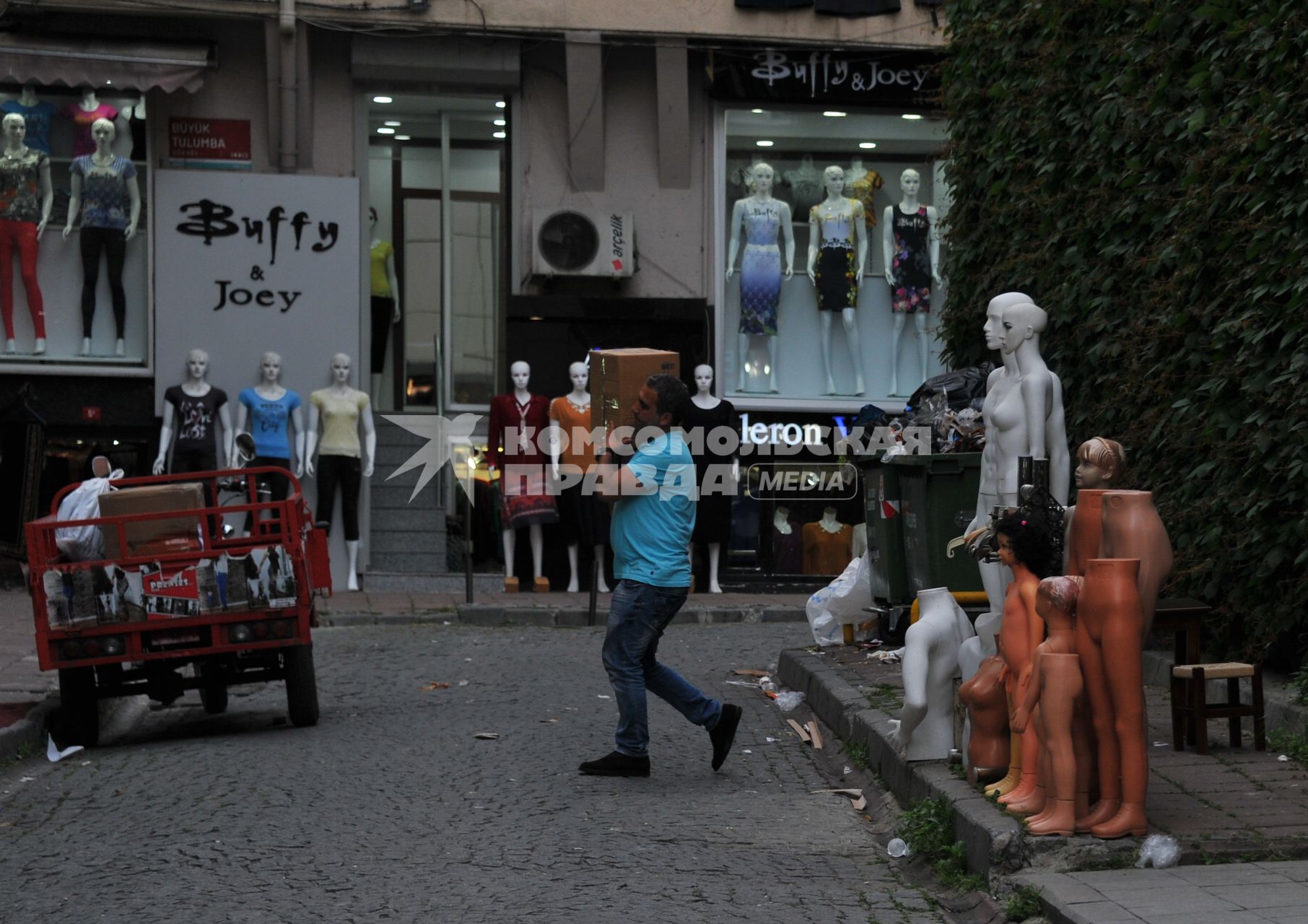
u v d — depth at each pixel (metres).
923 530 16.05
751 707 15.39
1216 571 13.19
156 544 14.16
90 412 25.73
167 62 24.83
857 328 28.25
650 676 12.37
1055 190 16.73
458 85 26.98
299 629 14.27
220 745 13.84
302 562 14.34
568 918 8.51
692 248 27.73
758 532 27.14
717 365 27.77
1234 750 11.19
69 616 13.91
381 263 27.41
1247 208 12.91
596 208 27.34
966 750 10.30
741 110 27.77
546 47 27.08
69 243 25.73
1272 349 12.61
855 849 10.08
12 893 9.32
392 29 26.08
